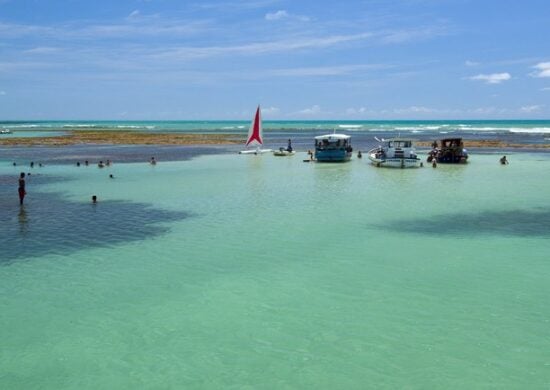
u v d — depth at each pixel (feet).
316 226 83.25
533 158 207.00
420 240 74.33
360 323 46.29
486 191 119.24
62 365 39.47
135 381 37.19
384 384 36.45
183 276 59.47
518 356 39.99
